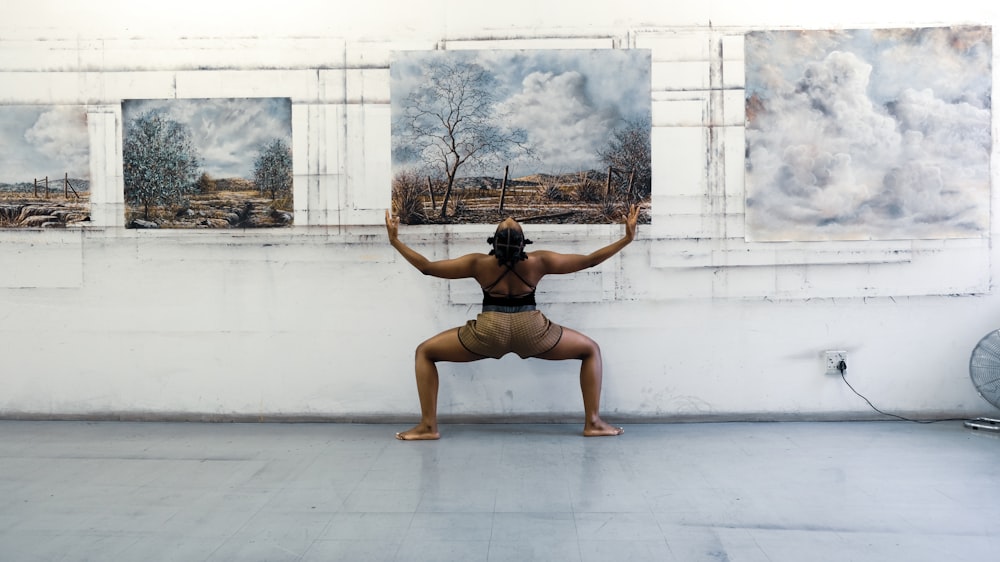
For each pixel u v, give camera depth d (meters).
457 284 4.68
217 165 4.70
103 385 4.74
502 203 4.64
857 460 3.76
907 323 4.64
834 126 4.58
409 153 4.64
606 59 4.60
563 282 4.65
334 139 4.67
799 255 4.62
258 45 4.66
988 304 4.62
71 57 4.69
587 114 4.62
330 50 4.66
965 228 4.58
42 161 4.73
